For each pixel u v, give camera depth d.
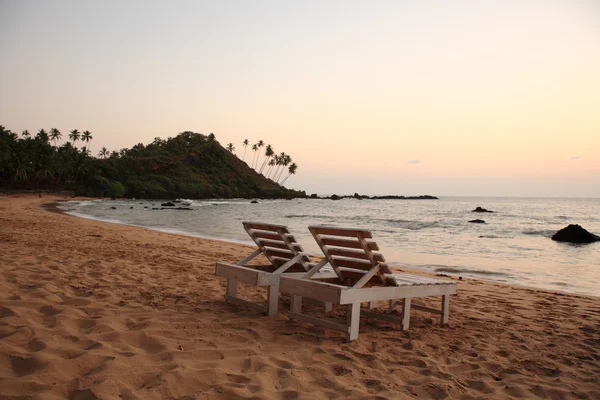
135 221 28.75
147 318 4.31
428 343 4.36
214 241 15.18
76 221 21.02
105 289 5.43
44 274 5.77
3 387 2.58
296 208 72.81
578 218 46.56
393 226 32.34
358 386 3.17
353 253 4.67
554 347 4.44
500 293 7.71
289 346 3.92
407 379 3.41
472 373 3.63
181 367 3.14
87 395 2.60
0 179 87.06
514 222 38.84
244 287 6.48
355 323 4.20
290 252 5.37
